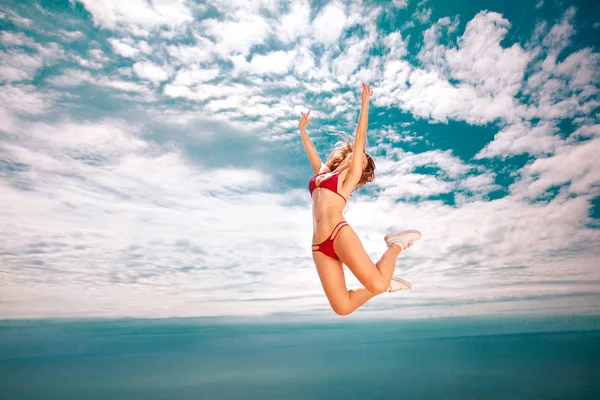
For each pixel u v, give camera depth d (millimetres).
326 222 2201
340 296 2172
